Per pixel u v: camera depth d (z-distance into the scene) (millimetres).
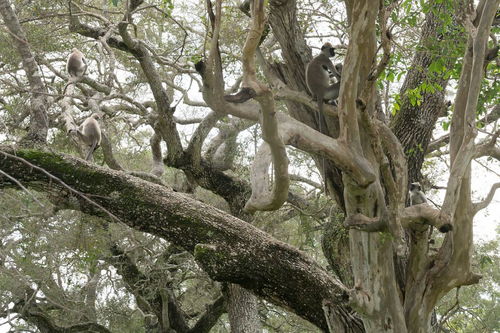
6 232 10953
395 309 7418
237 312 12461
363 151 7098
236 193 12109
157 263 12688
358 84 6539
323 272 7934
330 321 7598
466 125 6680
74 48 11422
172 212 7730
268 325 15555
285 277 7727
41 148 7602
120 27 9016
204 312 14617
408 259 7789
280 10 7895
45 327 13328
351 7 7340
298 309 7898
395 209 6625
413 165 9047
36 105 7938
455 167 6754
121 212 7695
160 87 10039
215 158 12391
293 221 14086
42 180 7484
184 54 12094
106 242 12211
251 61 5426
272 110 5398
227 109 5875
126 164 13859
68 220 11750
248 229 7918
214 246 7531
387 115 9898
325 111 7680
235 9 10938
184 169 11648
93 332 13523
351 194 6992
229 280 7734
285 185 5652
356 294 7207
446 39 7762
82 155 9656
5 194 9938
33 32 10961
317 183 13117
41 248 11727
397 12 7883
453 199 6797
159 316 13852
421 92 9047
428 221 7078
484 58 6891
